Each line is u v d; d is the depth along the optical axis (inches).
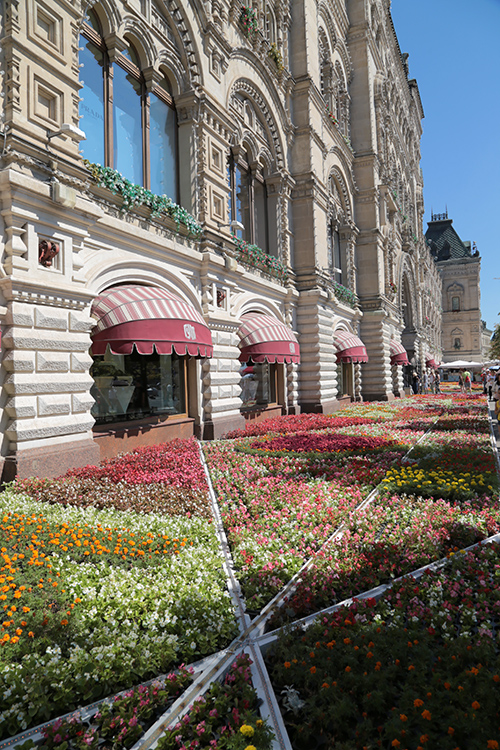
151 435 454.3
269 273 709.3
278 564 189.5
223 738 103.8
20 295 305.0
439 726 104.3
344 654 128.1
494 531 222.5
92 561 188.4
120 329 364.8
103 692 121.7
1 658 125.0
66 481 295.3
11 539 196.5
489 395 1154.7
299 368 795.4
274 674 127.7
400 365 1330.0
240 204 670.5
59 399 332.2
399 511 254.2
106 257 392.8
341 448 432.5
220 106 545.6
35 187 309.1
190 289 496.7
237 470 351.3
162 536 215.2
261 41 670.5
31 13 318.0
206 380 528.4
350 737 107.7
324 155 861.8
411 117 2118.6
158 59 473.4
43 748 102.2
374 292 1145.4
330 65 959.6
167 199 459.8
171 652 131.3
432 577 176.1
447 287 3919.8
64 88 342.3
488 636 133.3
